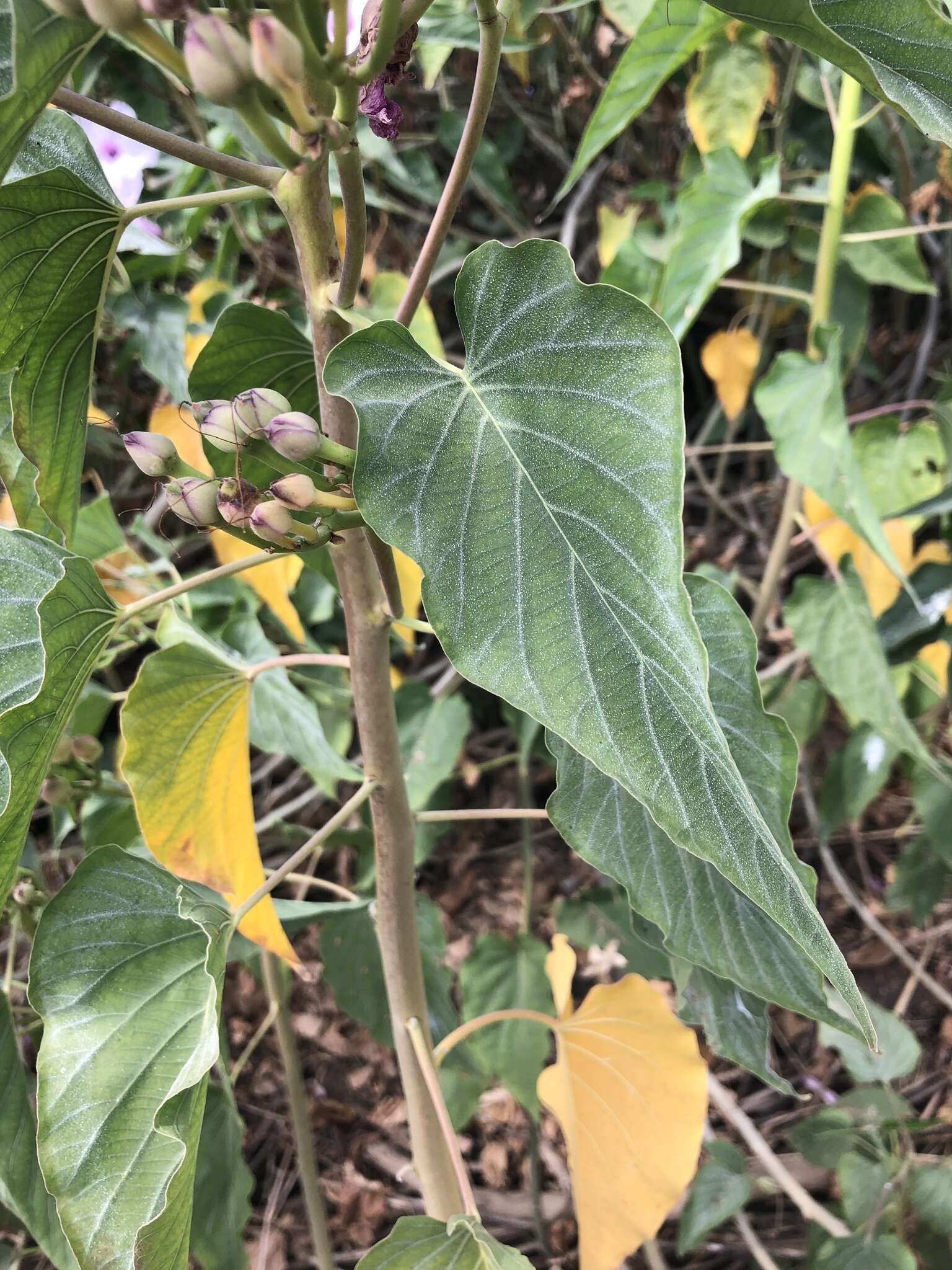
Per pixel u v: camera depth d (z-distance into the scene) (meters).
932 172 0.83
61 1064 0.32
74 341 0.31
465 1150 0.79
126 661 0.96
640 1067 0.44
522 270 0.23
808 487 0.57
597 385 0.22
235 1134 0.48
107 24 0.18
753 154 0.73
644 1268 0.72
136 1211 0.30
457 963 0.89
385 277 0.69
